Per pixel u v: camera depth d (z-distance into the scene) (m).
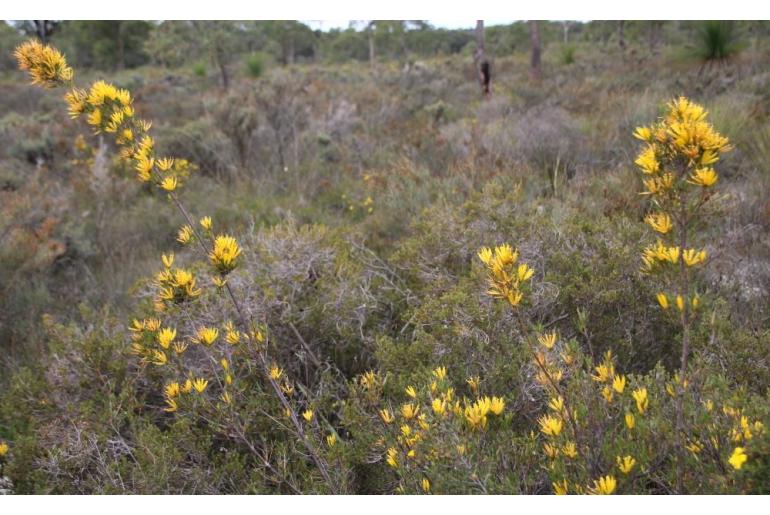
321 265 3.24
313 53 46.12
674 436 1.49
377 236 4.55
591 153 5.78
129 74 21.05
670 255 1.25
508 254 1.36
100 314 3.10
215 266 1.80
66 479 2.15
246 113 7.84
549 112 7.22
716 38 9.65
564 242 2.93
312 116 8.84
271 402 2.41
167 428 2.64
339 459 1.98
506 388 2.16
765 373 2.01
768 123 5.64
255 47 37.78
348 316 2.98
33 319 3.76
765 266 3.14
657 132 1.18
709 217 1.29
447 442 1.56
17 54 1.75
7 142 8.87
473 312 2.30
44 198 5.91
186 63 22.98
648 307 2.58
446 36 44.28
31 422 2.42
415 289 3.24
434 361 2.36
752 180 4.42
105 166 6.92
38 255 4.43
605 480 1.40
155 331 2.01
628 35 23.58
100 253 4.89
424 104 11.47
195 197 6.09
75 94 1.79
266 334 2.38
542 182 4.94
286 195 6.29
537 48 13.92
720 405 1.57
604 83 10.41
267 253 3.19
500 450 1.65
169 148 7.51
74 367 2.62
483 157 5.71
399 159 6.49
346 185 6.29
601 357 2.42
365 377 2.05
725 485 1.36
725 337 2.13
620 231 2.93
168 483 2.02
